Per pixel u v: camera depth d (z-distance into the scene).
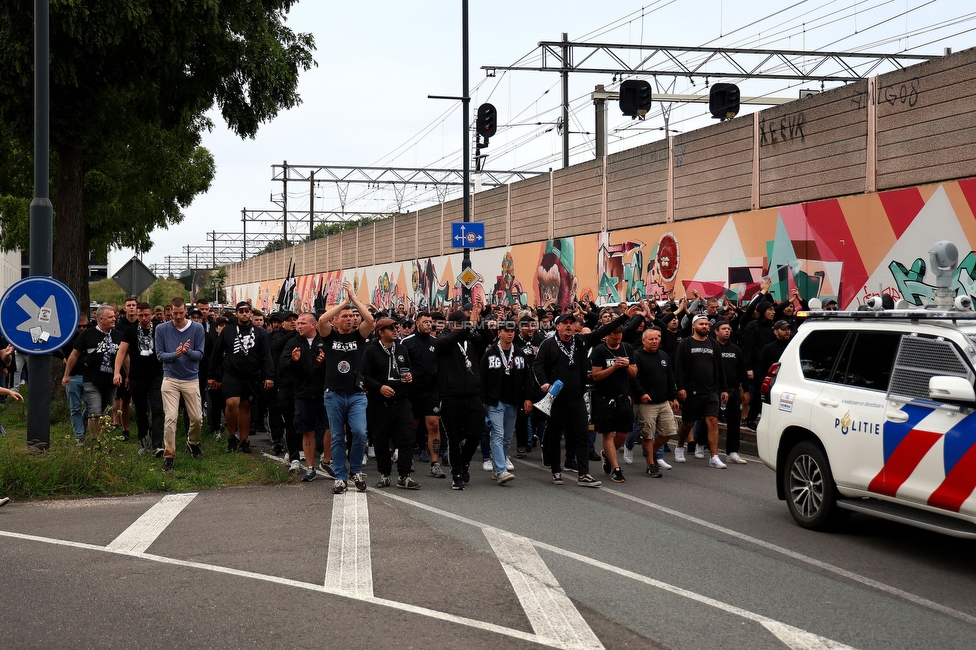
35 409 10.63
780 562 7.06
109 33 15.22
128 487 9.98
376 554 7.17
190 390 11.45
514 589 6.23
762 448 8.91
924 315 7.27
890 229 15.36
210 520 8.45
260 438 14.98
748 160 18.97
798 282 17.47
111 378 12.75
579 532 8.09
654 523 8.49
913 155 14.98
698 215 20.69
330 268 53.88
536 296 28.59
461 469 10.51
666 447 13.91
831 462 7.89
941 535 8.02
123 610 5.62
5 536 7.67
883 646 5.19
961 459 6.63
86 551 7.15
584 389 10.64
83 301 21.52
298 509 9.01
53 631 5.21
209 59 17.50
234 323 13.20
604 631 5.38
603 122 28.77
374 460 13.00
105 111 18.05
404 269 41.28
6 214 31.20
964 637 5.36
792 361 8.70
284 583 6.29
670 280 21.64
